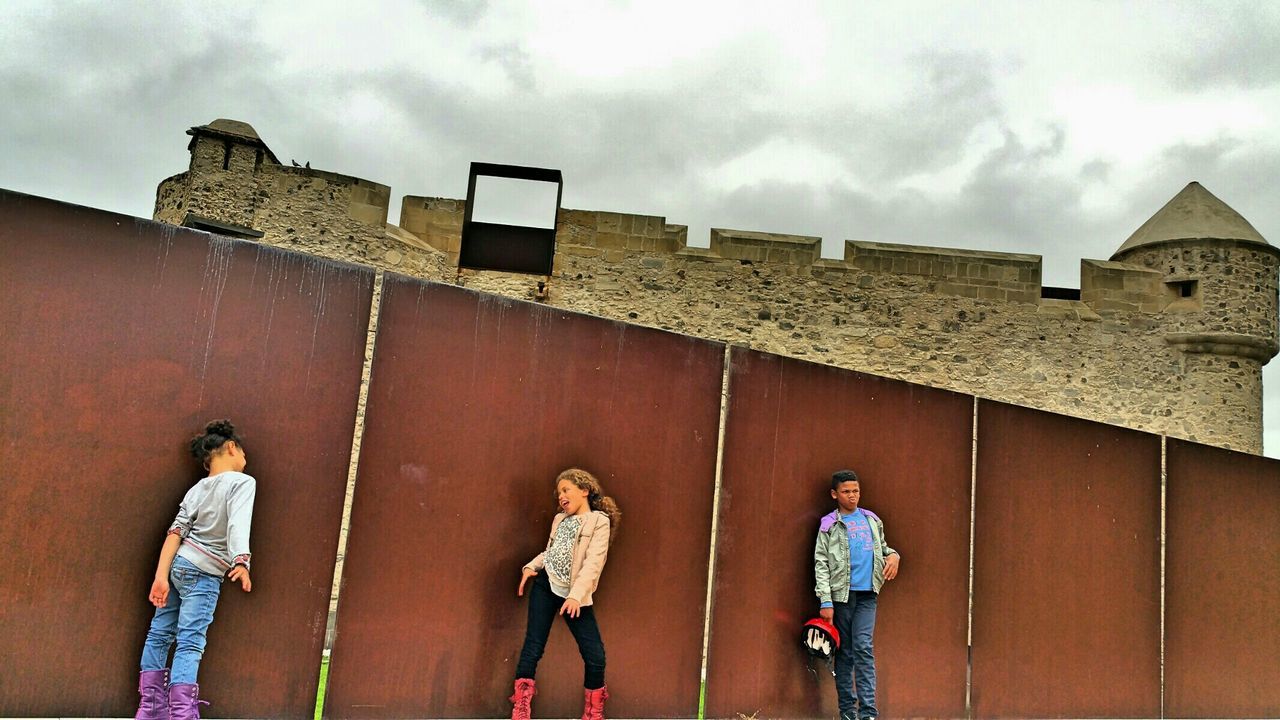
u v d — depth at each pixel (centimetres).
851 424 620
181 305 451
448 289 511
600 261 1274
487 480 510
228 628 445
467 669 494
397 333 496
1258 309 1307
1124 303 1324
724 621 563
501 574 508
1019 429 679
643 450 552
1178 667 707
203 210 1137
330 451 477
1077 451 698
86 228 436
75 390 428
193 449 430
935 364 1281
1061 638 667
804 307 1281
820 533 561
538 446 525
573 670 516
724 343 586
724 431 579
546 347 534
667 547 552
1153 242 1356
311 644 463
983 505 655
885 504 621
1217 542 742
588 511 483
